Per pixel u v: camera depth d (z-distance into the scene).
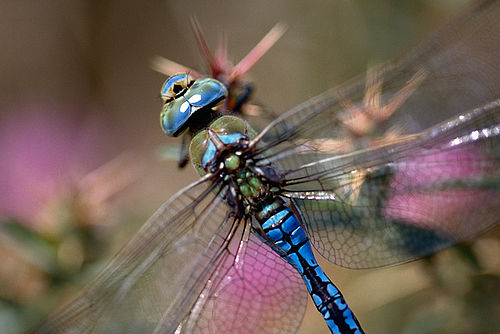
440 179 0.37
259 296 0.37
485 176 0.37
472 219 0.37
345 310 0.37
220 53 0.38
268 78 0.44
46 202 0.40
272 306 0.37
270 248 0.37
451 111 0.38
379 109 0.38
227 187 0.37
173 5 0.49
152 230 0.37
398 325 0.40
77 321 0.37
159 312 0.37
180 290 0.37
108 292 0.37
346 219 0.37
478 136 0.37
